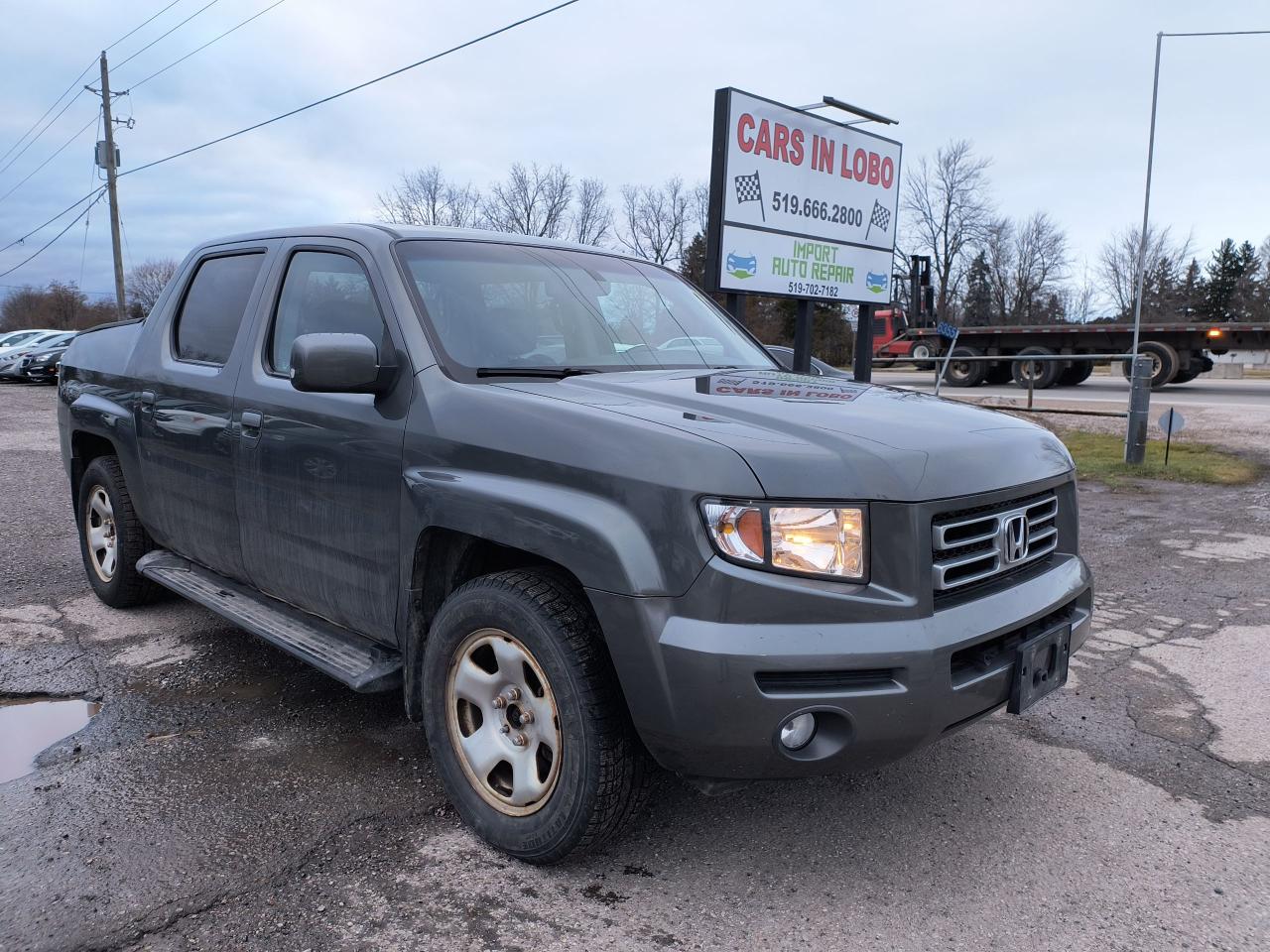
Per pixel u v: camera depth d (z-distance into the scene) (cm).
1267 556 671
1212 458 1123
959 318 6562
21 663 425
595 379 310
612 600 239
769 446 242
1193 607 546
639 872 269
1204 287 8869
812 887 263
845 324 4006
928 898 259
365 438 311
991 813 307
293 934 238
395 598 306
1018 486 273
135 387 452
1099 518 812
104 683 403
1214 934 245
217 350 406
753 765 237
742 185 926
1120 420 1469
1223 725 380
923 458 251
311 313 359
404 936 238
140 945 232
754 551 231
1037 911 254
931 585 244
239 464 372
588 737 248
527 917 246
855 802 313
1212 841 292
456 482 277
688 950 235
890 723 236
